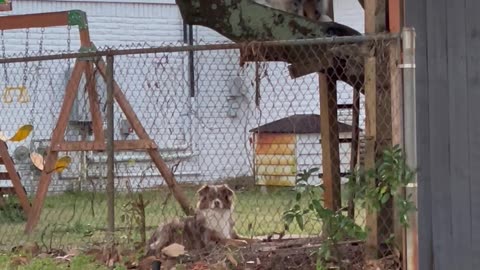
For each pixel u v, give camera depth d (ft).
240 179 42.39
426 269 22.40
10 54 51.42
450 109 22.31
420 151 22.33
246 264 24.68
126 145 29.78
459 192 22.26
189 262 25.41
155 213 31.55
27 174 41.78
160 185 39.60
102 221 33.14
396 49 22.25
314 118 44.14
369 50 23.04
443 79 22.35
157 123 48.67
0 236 30.73
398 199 21.84
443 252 22.35
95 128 30.04
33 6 52.49
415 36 22.18
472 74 22.18
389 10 22.82
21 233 31.42
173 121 49.11
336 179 27.68
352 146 27.53
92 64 30.07
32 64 46.60
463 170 22.24
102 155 38.22
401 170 21.86
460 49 22.25
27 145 47.50
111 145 26.61
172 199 33.42
